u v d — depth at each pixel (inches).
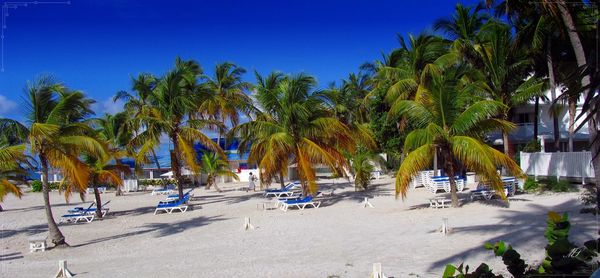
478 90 828.6
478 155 611.5
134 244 596.1
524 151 1042.1
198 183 1716.3
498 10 914.7
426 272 346.6
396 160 1627.7
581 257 176.2
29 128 583.8
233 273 384.8
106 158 685.3
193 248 533.6
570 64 946.7
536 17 841.5
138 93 1440.7
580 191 748.0
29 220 908.6
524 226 491.5
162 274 398.6
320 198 1002.7
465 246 422.0
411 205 780.6
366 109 1828.2
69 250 580.1
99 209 907.4
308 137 879.7
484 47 1045.2
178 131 1055.6
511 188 785.6
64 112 595.8
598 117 174.1
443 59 1070.4
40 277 420.5
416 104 683.4
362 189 1139.9
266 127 883.4
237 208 934.4
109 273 417.1
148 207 1073.5
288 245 505.4
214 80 1676.9
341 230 582.9
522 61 972.6
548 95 1267.2
